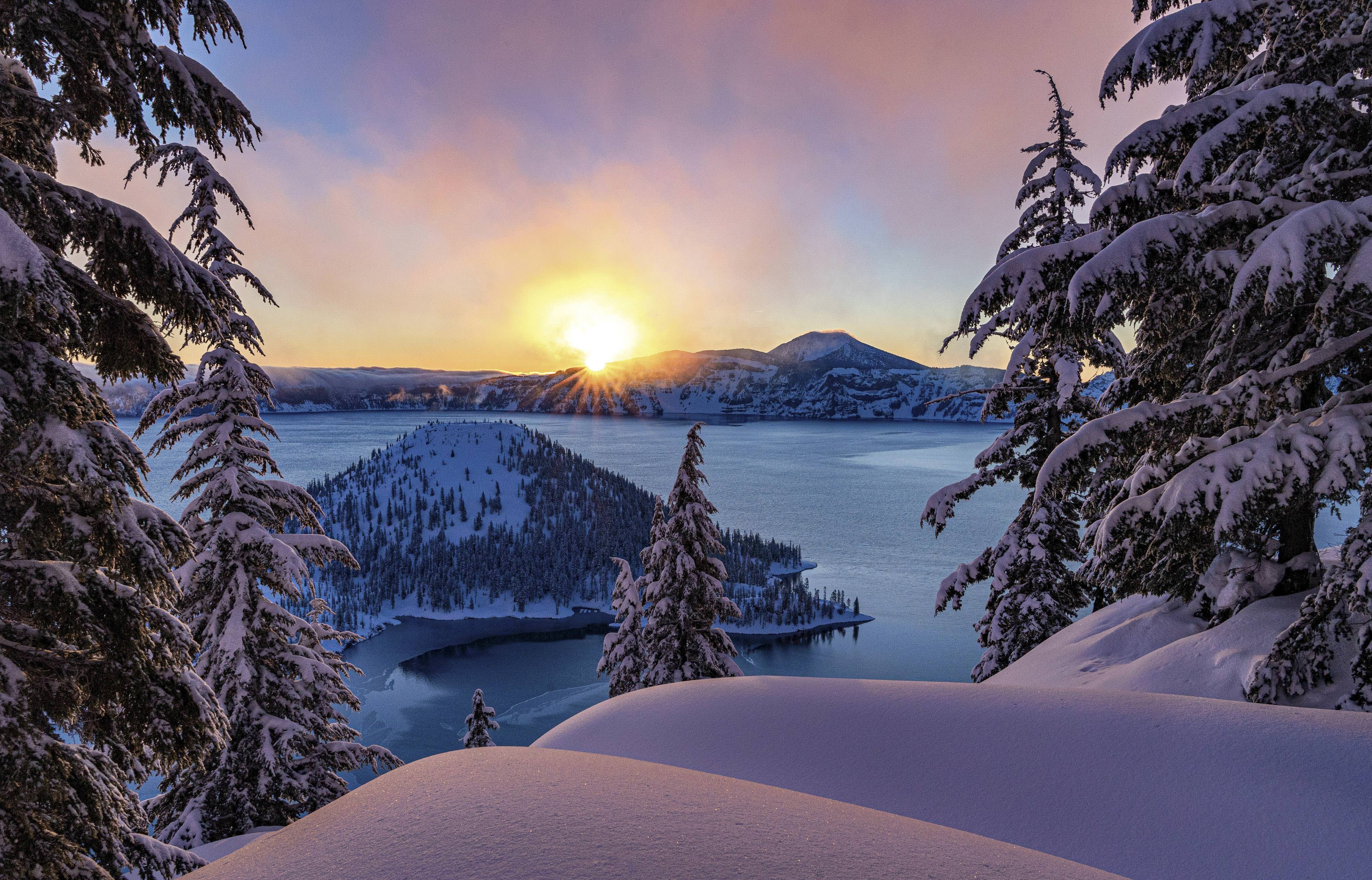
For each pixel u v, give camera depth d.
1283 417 7.16
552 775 4.03
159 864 6.53
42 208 5.15
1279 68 7.84
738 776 6.28
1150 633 9.82
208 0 6.03
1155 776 5.15
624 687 22.80
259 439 13.81
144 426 13.09
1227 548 9.54
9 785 4.75
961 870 2.95
